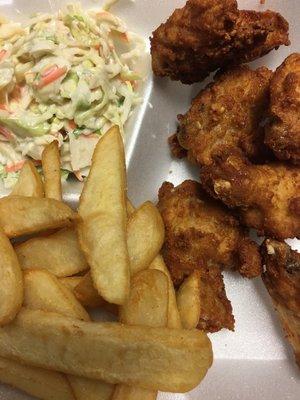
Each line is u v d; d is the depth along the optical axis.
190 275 0.16
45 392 0.15
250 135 0.18
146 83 0.19
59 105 0.18
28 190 0.16
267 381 0.17
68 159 0.18
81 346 0.13
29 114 0.18
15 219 0.15
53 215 0.15
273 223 0.16
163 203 0.18
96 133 0.18
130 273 0.15
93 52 0.19
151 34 0.20
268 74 0.18
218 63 0.18
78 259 0.15
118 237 0.14
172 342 0.13
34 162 0.18
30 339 0.14
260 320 0.19
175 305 0.15
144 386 0.14
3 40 0.19
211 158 0.17
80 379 0.14
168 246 0.17
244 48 0.17
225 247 0.17
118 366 0.13
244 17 0.16
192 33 0.17
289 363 0.18
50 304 0.14
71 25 0.19
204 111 0.18
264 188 0.16
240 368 0.18
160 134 0.19
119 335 0.13
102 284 0.14
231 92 0.18
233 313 0.19
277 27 0.17
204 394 0.17
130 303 0.14
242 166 0.16
